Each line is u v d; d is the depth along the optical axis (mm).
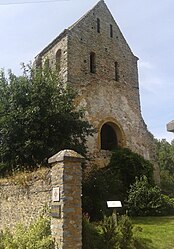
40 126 13961
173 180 35156
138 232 10367
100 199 13750
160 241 9766
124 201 15398
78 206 7637
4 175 13617
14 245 7727
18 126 13883
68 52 19078
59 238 7305
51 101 14586
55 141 13938
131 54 23422
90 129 16656
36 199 9125
